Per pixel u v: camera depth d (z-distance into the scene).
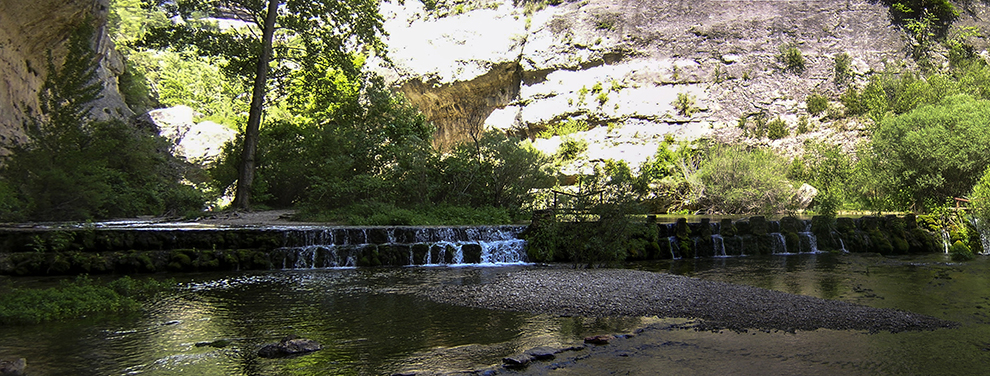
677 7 47.56
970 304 8.95
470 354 6.07
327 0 22.88
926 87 36.47
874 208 28.09
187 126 35.22
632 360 5.85
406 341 6.65
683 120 43.16
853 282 11.36
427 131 26.84
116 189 20.73
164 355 6.07
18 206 16.14
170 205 21.83
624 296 8.96
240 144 26.72
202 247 13.14
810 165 36.38
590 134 44.44
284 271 12.95
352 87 29.67
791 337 6.74
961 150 24.05
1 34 21.23
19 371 5.41
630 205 13.45
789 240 17.92
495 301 8.91
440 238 15.02
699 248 16.75
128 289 9.63
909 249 17.98
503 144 22.34
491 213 20.12
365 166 23.59
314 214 19.48
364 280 11.51
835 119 40.66
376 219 17.59
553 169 24.53
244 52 21.86
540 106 47.38
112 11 51.50
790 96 42.78
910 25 42.69
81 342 6.56
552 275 10.99
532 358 5.82
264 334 7.02
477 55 50.00
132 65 45.38
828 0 45.88
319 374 5.41
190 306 8.77
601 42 47.47
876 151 28.06
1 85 21.69
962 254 15.91
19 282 10.80
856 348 6.27
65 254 11.99
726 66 44.72
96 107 31.53
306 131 25.58
